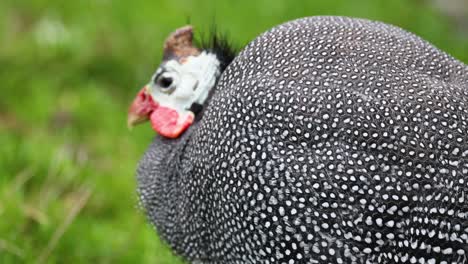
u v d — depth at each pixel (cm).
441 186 376
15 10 1054
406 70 400
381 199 376
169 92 486
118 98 922
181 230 457
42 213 648
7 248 602
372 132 379
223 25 1005
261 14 1050
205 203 421
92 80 941
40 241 628
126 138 840
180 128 476
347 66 398
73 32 995
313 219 384
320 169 381
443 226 379
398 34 424
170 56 489
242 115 399
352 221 380
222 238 418
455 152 379
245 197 396
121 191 736
